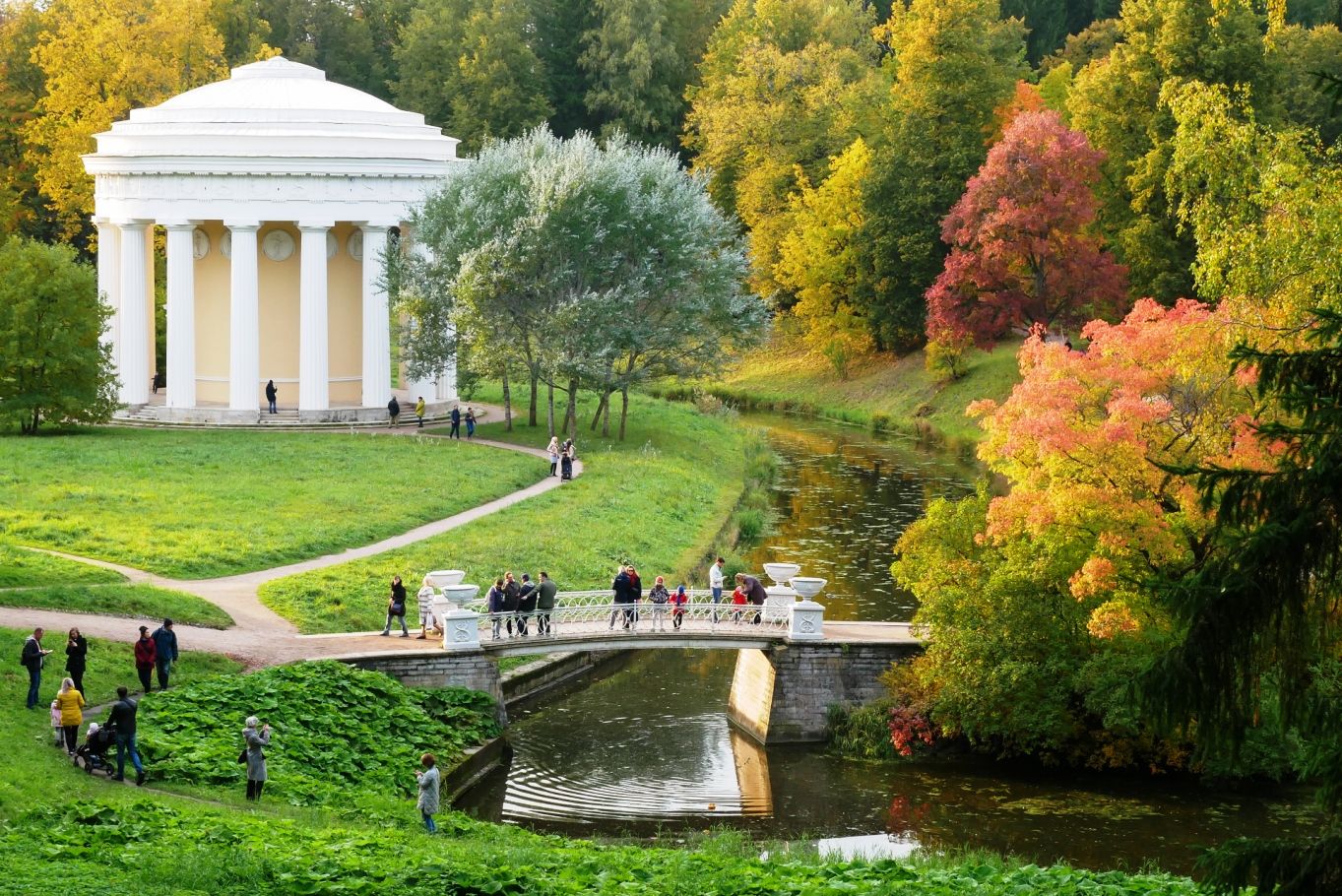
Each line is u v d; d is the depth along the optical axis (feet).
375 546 255.29
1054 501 175.22
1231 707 86.07
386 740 172.96
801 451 418.31
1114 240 416.67
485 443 353.92
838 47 636.48
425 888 118.21
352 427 364.79
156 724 159.63
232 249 363.15
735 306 367.25
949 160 470.80
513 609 197.98
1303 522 83.10
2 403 329.11
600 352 344.90
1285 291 156.35
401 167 366.02
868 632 204.44
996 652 180.65
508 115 634.02
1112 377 183.32
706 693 217.56
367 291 372.58
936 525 196.54
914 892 125.80
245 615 208.13
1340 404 85.20
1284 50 463.83
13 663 165.78
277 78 387.75
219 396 383.04
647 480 323.98
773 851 150.20
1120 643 177.17
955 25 482.69
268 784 150.92
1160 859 153.38
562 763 183.93
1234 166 173.17
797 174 551.59
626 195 351.87
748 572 268.41
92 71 505.25
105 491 273.54
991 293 428.56
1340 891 80.79
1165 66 399.03
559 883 123.44
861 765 185.37
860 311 508.53
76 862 115.14
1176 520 171.12
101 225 382.01
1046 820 164.76
